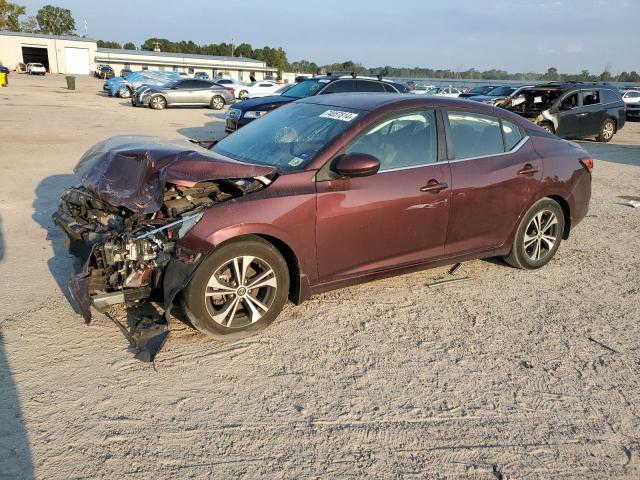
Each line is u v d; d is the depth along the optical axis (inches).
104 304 134.9
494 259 220.4
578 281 199.8
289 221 143.1
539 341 154.2
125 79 1264.8
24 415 112.1
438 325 161.5
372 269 163.6
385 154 161.2
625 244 245.4
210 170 136.6
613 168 451.8
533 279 200.1
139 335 137.9
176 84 975.6
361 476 100.7
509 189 185.0
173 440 107.6
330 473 101.1
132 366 132.0
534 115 583.2
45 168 362.6
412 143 166.7
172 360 135.5
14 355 133.7
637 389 132.0
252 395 123.4
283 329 154.2
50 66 2888.8
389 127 163.2
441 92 1432.1
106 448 104.2
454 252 180.2
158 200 134.5
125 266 136.6
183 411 116.5
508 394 128.2
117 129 599.8
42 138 496.4
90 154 162.4
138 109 928.3
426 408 121.7
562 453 109.3
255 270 147.5
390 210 159.0
